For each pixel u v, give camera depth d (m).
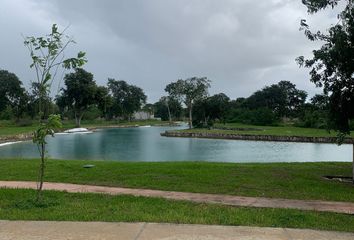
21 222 6.73
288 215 7.60
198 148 43.66
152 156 35.16
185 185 11.55
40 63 8.80
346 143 50.19
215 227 6.46
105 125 112.81
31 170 14.55
